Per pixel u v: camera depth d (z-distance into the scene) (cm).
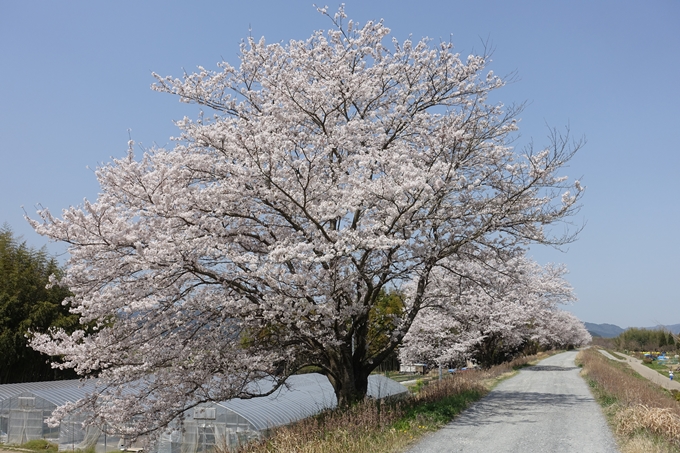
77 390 2097
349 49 1528
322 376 2442
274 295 1134
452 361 3055
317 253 1184
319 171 1289
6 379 2647
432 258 1316
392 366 4328
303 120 1424
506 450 926
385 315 1591
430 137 1445
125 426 1255
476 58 1540
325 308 1167
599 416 1322
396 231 1240
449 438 1027
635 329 8631
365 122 1443
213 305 1212
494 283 1573
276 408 1688
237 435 1498
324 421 1109
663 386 2634
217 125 1330
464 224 1390
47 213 1010
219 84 1501
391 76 1520
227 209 1160
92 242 1038
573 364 4112
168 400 1188
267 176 1099
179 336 1227
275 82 1430
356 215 1338
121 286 1112
